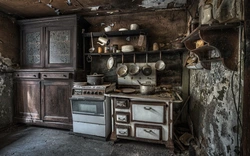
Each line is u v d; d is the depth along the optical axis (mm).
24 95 2564
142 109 1906
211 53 1498
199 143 1835
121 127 1998
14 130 2463
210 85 1555
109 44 2676
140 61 2578
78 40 2494
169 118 1833
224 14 1207
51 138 2191
